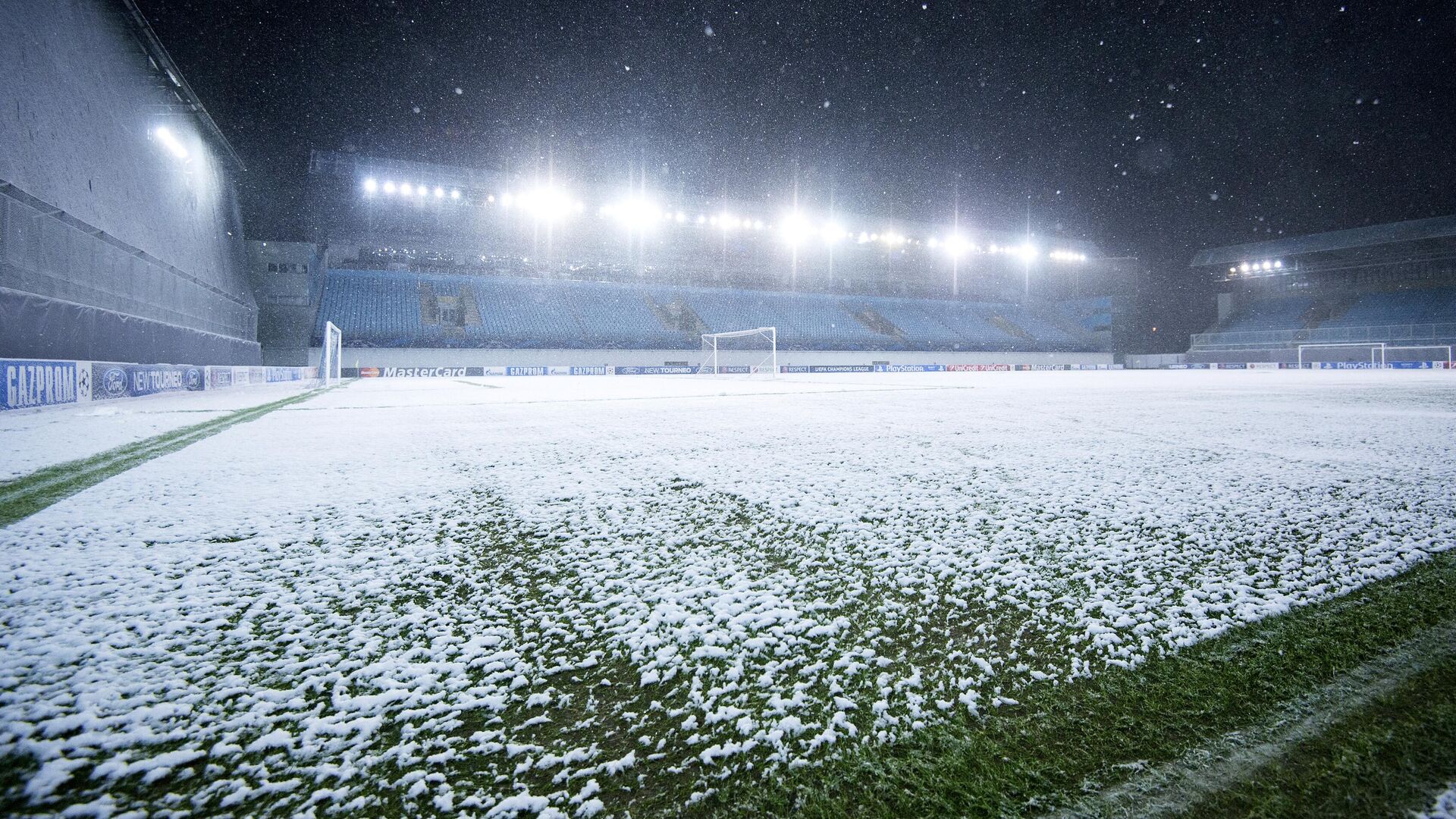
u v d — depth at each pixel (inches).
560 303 1505.9
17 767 38.8
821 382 856.9
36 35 554.3
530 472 144.9
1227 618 60.0
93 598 66.6
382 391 625.0
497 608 64.9
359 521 100.1
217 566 77.4
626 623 61.2
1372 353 1448.1
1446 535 84.6
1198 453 162.9
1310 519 94.3
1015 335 1812.3
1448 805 35.1
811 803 37.0
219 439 210.1
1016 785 38.1
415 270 1469.0
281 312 1138.7
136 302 635.5
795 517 100.7
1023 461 153.9
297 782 38.3
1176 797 36.6
